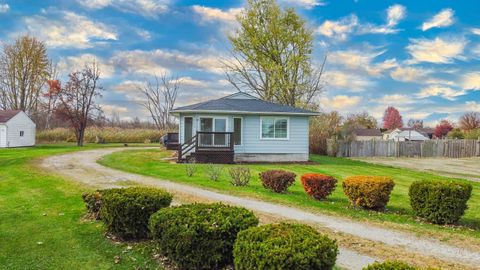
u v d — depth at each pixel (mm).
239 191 11344
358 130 61938
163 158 21969
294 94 35125
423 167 24891
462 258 6051
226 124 21469
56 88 47531
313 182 10500
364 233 7352
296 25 35312
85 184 12398
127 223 6500
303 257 3664
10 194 10859
